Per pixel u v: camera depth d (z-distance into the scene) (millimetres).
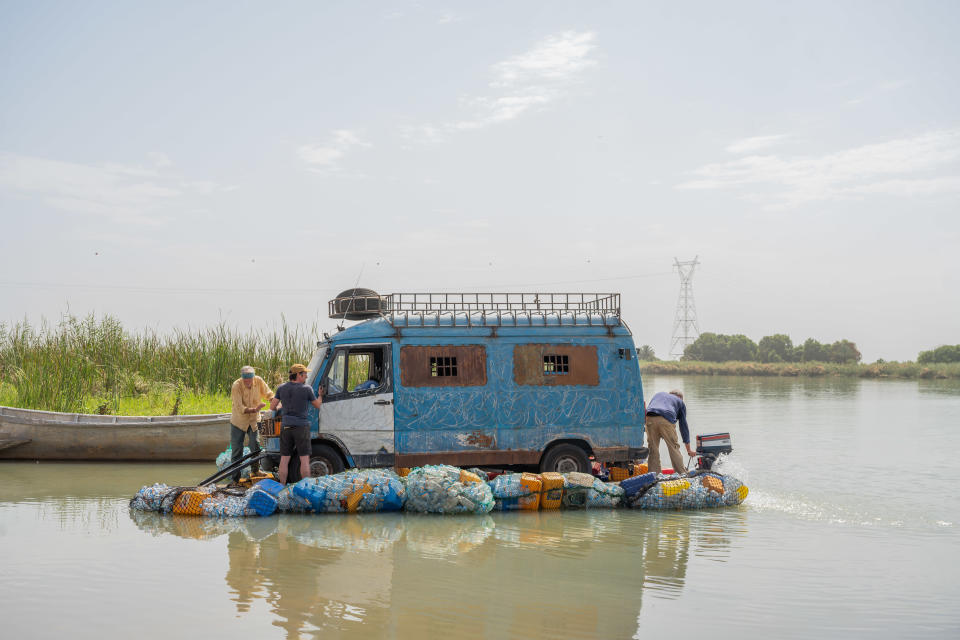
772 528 9852
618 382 12258
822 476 14297
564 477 11141
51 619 6137
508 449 11898
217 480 11641
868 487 13094
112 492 12102
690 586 7230
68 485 12766
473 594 6906
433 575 7492
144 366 21406
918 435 21688
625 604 6680
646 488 11047
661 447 19391
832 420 26969
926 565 8047
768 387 61969
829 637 5941
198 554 8203
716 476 11492
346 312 12531
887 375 94312
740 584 7305
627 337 12406
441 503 10516
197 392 21078
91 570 7555
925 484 13375
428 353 11891
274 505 10344
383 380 11812
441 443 11789
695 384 70062
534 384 12055
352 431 11664
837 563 8102
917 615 6461
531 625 6117
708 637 5918
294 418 11078
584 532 9531
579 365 12195
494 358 12016
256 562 7906
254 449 12906
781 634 5992
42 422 15344
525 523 10070
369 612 6371
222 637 5762
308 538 9031
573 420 12070
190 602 6582
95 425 15359
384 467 11680
